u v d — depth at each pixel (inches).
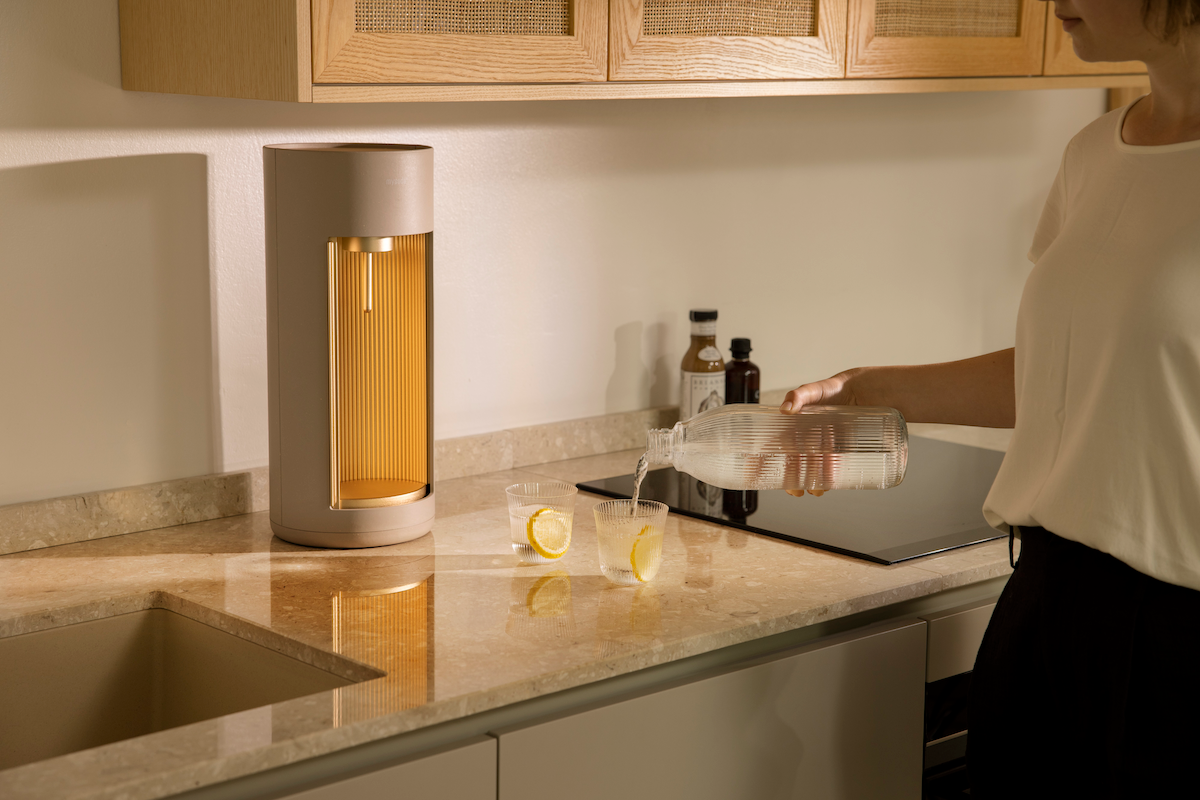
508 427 77.6
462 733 43.9
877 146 92.9
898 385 61.1
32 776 36.1
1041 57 79.2
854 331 94.9
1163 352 45.6
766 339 89.6
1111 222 48.5
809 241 90.5
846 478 60.0
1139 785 48.2
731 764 50.9
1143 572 46.8
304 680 47.8
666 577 56.4
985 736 53.2
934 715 60.3
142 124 61.0
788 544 62.2
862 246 93.9
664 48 61.9
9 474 59.4
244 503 66.3
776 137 86.9
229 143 64.1
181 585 54.4
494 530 63.7
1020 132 102.0
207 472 66.0
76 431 61.1
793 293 90.5
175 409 64.4
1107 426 47.1
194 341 64.5
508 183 74.4
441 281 72.6
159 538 61.7
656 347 84.1
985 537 62.9
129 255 61.5
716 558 59.5
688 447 59.2
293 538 60.3
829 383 61.2
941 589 57.5
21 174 57.7
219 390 65.8
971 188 99.8
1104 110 108.1
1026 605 51.0
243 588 54.0
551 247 77.2
